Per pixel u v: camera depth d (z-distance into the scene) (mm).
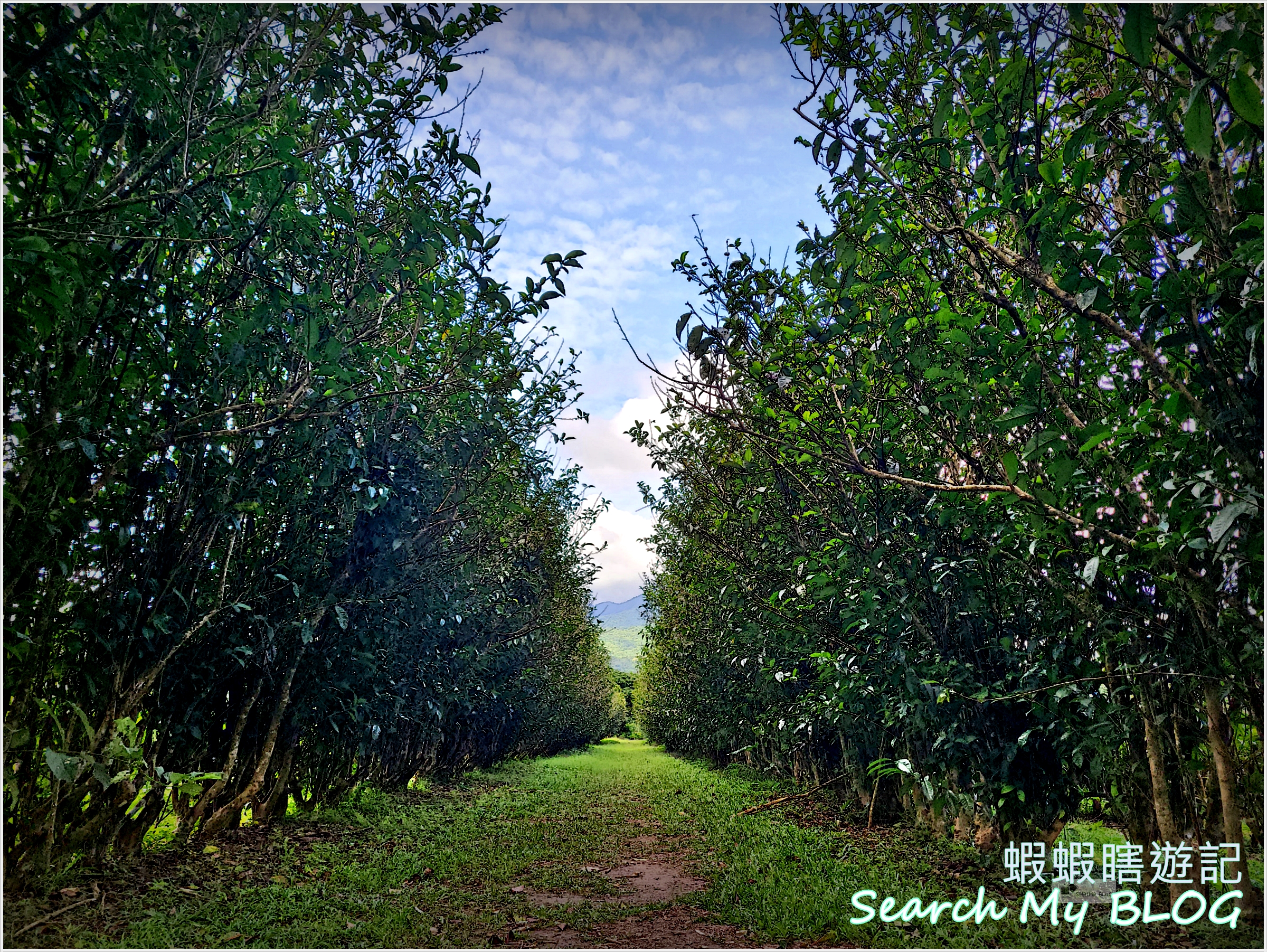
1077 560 4277
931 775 5637
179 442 4594
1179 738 4277
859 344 5289
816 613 7000
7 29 3061
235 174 4004
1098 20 3479
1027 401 3600
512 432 7805
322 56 4305
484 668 10922
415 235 4605
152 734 5270
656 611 16266
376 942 4133
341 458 5824
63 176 3586
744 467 6996
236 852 5613
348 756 8328
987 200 3990
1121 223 4035
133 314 4285
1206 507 3154
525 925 4773
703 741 16938
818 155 3842
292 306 4527
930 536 5637
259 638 6023
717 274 4922
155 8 3551
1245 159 3549
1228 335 3256
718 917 4945
